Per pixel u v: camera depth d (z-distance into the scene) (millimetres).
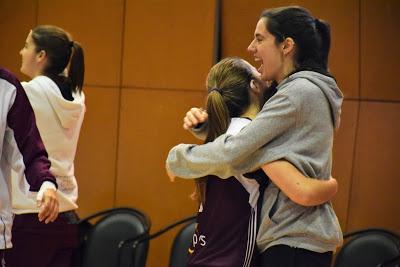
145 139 9852
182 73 9703
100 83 10016
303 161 4492
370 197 9156
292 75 4668
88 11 10039
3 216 5113
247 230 4762
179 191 9734
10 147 5180
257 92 5176
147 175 9859
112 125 9984
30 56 7285
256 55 4871
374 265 7848
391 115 9062
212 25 9539
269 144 4602
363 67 9109
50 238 7297
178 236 8016
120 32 9938
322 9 9188
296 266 4551
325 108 4586
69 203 7406
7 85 5113
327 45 4883
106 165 10000
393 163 9086
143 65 9859
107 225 8438
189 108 9664
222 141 4648
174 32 9727
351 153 9195
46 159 5285
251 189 4773
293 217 4574
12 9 10312
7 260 7172
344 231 9195
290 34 4727
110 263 8328
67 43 7348
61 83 7324
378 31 9047
